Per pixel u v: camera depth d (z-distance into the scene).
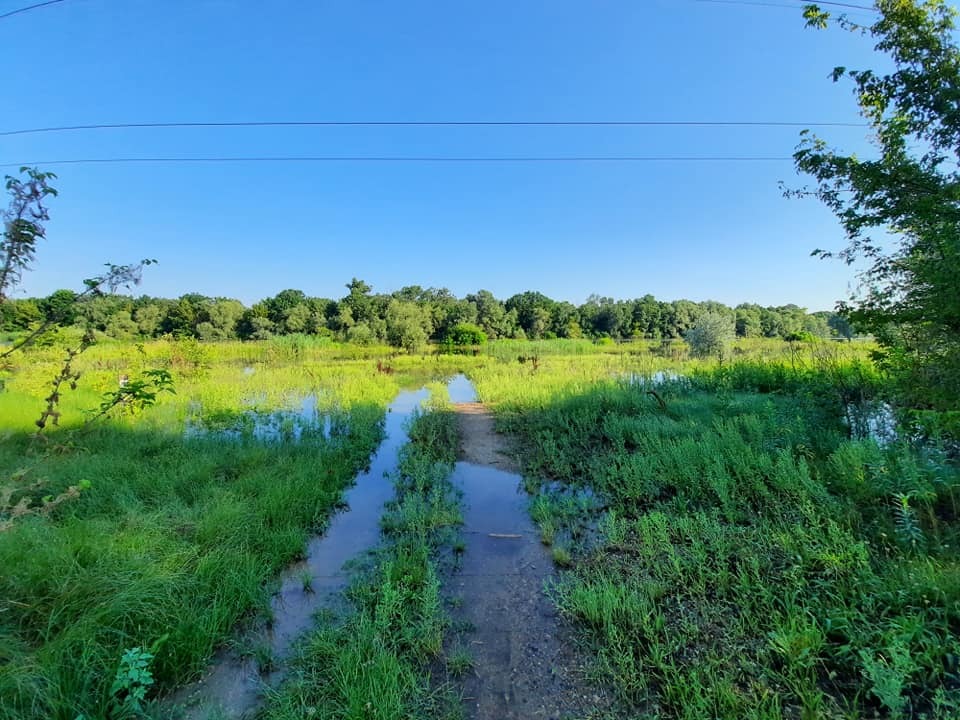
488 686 2.85
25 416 8.35
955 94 4.41
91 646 2.70
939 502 4.30
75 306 3.75
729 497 5.04
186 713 2.62
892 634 2.71
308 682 2.79
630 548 4.41
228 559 3.88
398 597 3.48
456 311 52.75
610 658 3.01
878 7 4.88
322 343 30.41
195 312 50.12
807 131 5.21
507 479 6.80
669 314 57.12
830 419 7.18
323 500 5.54
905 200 4.70
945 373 4.56
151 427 8.05
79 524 3.91
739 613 3.32
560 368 19.14
